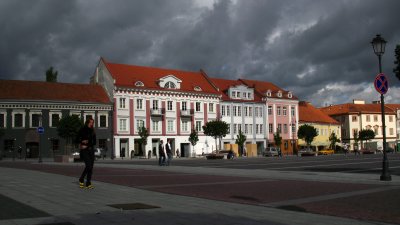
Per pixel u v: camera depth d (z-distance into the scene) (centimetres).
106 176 2103
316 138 9938
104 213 931
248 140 8619
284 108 9306
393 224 845
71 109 6700
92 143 1446
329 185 1612
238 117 8525
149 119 7350
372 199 1198
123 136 7056
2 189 1406
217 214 937
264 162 4256
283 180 1859
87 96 6912
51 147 6556
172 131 7612
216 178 1992
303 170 2602
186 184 1659
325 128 10262
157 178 1977
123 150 7094
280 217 906
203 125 7969
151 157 7212
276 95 9212
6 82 6531
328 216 930
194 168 2867
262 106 8931
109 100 7044
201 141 7962
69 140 6425
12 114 6325
